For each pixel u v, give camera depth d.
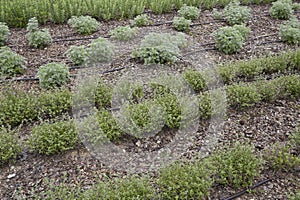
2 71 4.64
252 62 4.87
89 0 6.33
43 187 3.20
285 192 3.14
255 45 5.73
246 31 5.81
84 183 3.24
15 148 3.45
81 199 2.89
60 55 5.24
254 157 3.28
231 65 4.81
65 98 4.09
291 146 3.53
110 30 6.01
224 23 6.45
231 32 5.43
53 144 3.47
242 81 4.72
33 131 3.58
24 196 3.06
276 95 4.36
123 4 6.46
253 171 3.16
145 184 3.03
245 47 5.66
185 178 3.02
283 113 4.16
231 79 4.62
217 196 3.10
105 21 6.34
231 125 3.96
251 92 4.18
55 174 3.33
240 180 3.13
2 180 3.27
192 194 2.93
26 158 3.50
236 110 4.20
